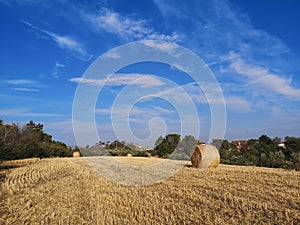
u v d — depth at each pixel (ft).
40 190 38.27
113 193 35.81
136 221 24.08
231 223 23.39
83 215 26.25
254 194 33.81
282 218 24.71
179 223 23.71
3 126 110.32
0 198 33.94
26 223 24.02
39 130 138.10
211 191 35.96
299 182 41.73
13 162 88.02
